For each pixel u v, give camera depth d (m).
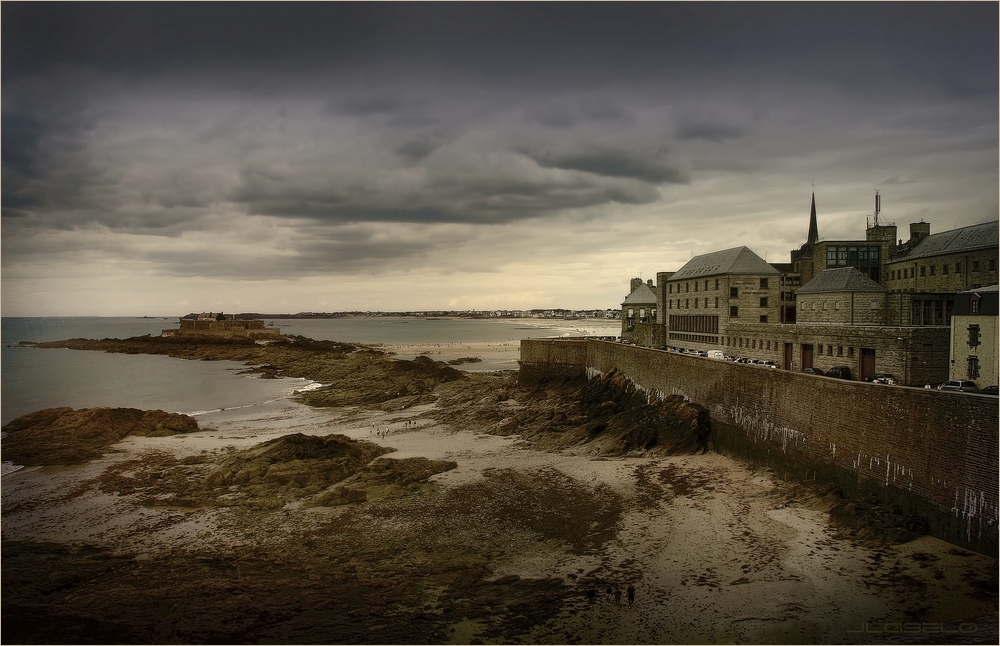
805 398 41.50
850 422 37.31
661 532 35.53
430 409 83.56
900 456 33.41
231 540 36.84
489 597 29.02
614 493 42.62
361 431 68.44
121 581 31.66
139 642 25.83
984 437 28.66
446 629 26.36
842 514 35.06
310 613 27.97
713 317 83.12
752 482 43.38
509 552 33.91
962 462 29.69
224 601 29.14
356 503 42.31
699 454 52.00
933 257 74.56
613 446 55.69
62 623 27.38
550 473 48.03
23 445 57.66
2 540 37.34
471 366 152.88
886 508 33.81
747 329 72.19
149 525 39.44
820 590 27.95
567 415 71.62
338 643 25.47
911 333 45.62
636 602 27.98
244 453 53.59
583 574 30.95
